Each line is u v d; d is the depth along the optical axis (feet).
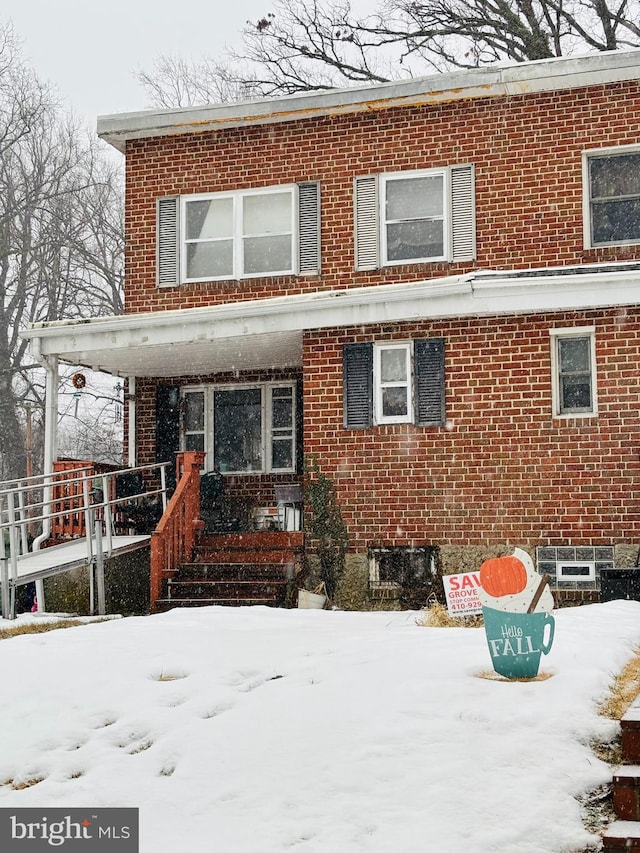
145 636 31.94
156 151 60.18
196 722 22.13
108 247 136.77
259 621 35.99
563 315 46.83
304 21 106.83
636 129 52.75
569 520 46.06
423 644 26.96
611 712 20.21
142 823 17.79
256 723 21.08
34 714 23.88
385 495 48.65
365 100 56.03
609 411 45.96
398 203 56.03
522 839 16.03
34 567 46.83
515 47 96.43
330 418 49.80
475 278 46.93
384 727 19.97
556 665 23.31
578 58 52.75
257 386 60.59
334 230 56.80
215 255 58.85
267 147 58.39
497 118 54.80
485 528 47.19
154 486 60.85
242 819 17.49
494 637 22.50
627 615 31.99
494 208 54.34
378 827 16.71
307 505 49.49
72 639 32.37
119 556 52.65
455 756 18.49
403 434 48.70
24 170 130.62
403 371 49.26
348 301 48.60
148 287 59.47
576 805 16.98
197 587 48.01
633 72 52.60
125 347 53.01
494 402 47.55
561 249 53.11
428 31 98.53
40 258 128.57
